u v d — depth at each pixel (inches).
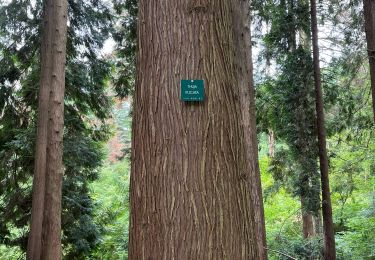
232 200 80.4
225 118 83.1
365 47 319.3
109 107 369.1
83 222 336.5
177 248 77.4
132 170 86.0
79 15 330.0
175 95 82.3
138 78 88.0
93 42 340.2
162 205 79.3
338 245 394.6
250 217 84.0
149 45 86.1
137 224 82.2
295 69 316.8
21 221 323.3
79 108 354.6
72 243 335.9
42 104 263.0
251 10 332.8
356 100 343.9
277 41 332.2
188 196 78.7
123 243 444.8
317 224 389.4
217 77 84.0
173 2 85.4
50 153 262.5
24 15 312.3
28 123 330.6
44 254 254.7
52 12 268.5
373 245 373.4
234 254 78.6
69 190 330.0
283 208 500.4
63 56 269.6
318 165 315.3
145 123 84.0
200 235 77.5
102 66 346.3
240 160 83.9
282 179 372.2
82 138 339.6
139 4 91.0
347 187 373.4
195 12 84.8
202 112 81.6
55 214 261.3
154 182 80.7
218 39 86.0
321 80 329.4
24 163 320.8
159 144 81.4
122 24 334.3
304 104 318.7
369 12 243.3
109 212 422.9
